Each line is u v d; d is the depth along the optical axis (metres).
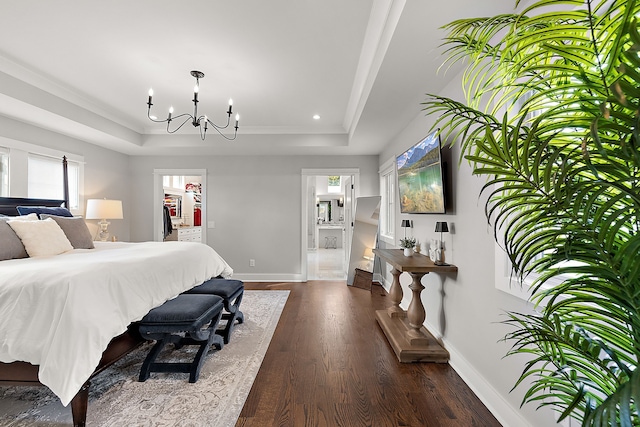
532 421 1.46
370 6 1.95
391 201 4.80
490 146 0.73
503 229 1.67
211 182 5.35
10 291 1.58
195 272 2.83
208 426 1.61
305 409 1.76
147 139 4.73
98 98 3.51
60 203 3.62
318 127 4.62
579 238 0.66
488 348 1.85
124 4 1.94
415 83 2.48
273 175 5.36
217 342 2.54
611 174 0.59
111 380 2.07
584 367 0.76
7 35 2.29
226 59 2.62
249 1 1.90
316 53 2.51
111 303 1.75
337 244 11.09
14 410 1.72
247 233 5.36
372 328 3.06
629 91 0.48
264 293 4.47
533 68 0.70
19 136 3.43
